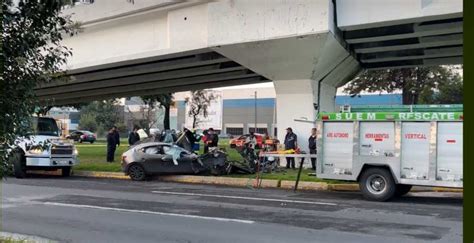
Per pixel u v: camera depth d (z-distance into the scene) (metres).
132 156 18.06
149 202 11.86
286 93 21.86
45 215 9.99
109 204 11.52
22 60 4.30
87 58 24.94
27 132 4.77
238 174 18.11
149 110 70.56
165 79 29.08
